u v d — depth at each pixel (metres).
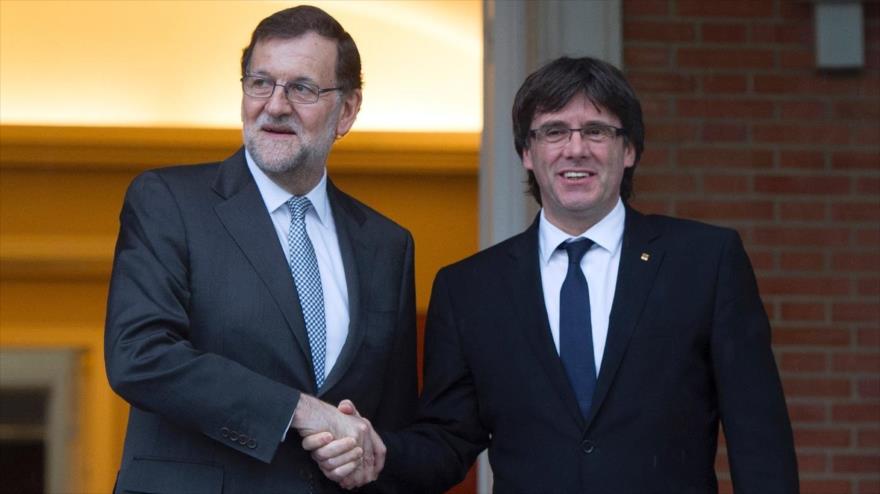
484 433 4.37
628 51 5.70
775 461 4.05
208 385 3.78
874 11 5.77
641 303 4.14
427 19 7.08
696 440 4.09
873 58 5.75
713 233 4.25
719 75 5.71
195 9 7.04
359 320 4.07
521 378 4.17
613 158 4.20
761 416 4.08
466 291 4.35
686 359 4.11
